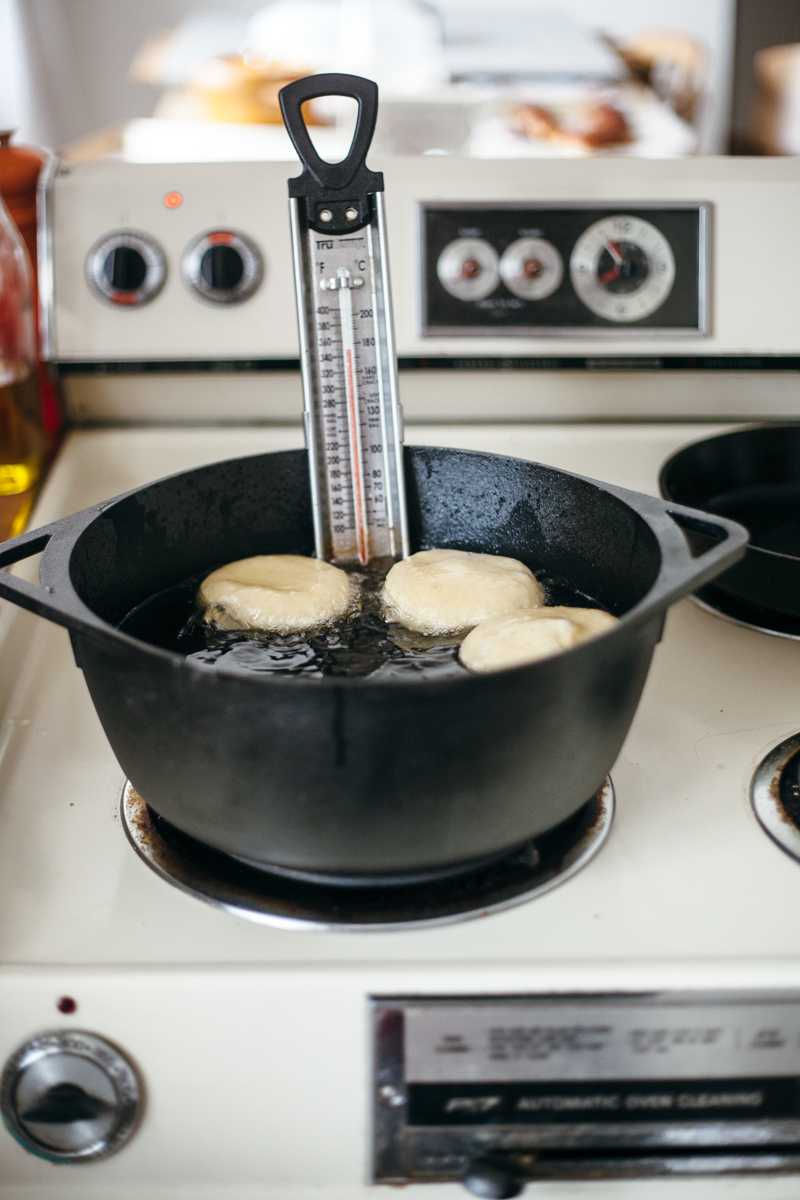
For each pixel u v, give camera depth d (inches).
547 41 89.4
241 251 44.6
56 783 30.0
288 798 21.7
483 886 25.5
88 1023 23.0
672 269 45.3
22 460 44.3
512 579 32.8
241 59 86.7
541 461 48.3
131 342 45.8
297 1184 24.7
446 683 19.8
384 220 30.6
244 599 32.0
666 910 24.9
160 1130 24.1
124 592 31.8
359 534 35.0
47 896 25.5
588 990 22.7
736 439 44.8
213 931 24.3
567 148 84.4
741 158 46.9
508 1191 23.1
